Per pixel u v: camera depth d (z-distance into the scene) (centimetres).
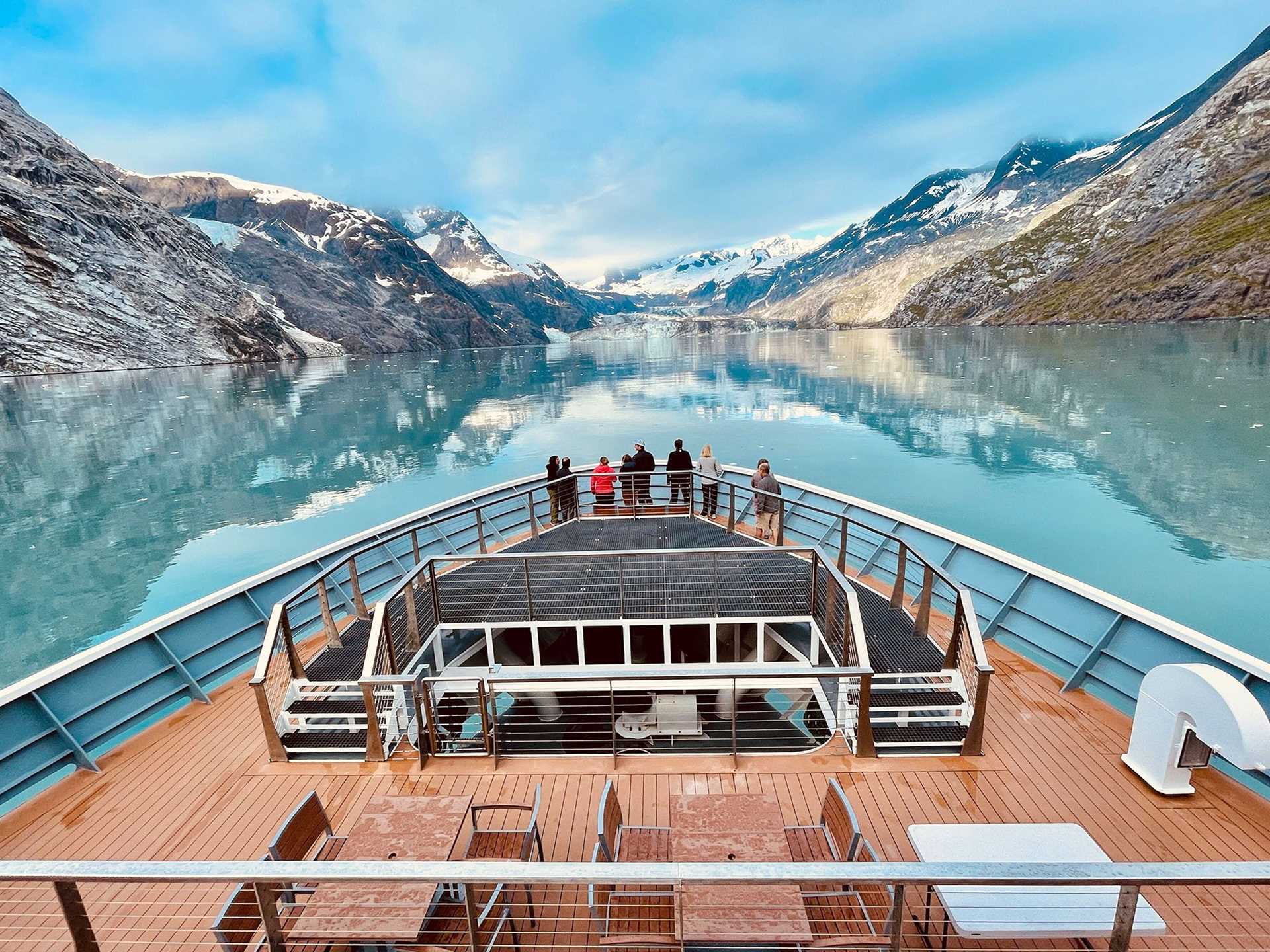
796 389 5928
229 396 6372
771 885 356
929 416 4091
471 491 2864
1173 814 512
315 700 701
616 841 413
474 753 615
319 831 416
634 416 4706
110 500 2859
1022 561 848
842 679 650
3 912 444
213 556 2175
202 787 596
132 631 746
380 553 1131
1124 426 3412
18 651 1623
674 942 329
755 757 600
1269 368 5072
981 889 352
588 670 589
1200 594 1555
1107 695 680
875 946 324
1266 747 446
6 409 5528
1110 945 239
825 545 1106
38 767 607
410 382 7881
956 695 650
